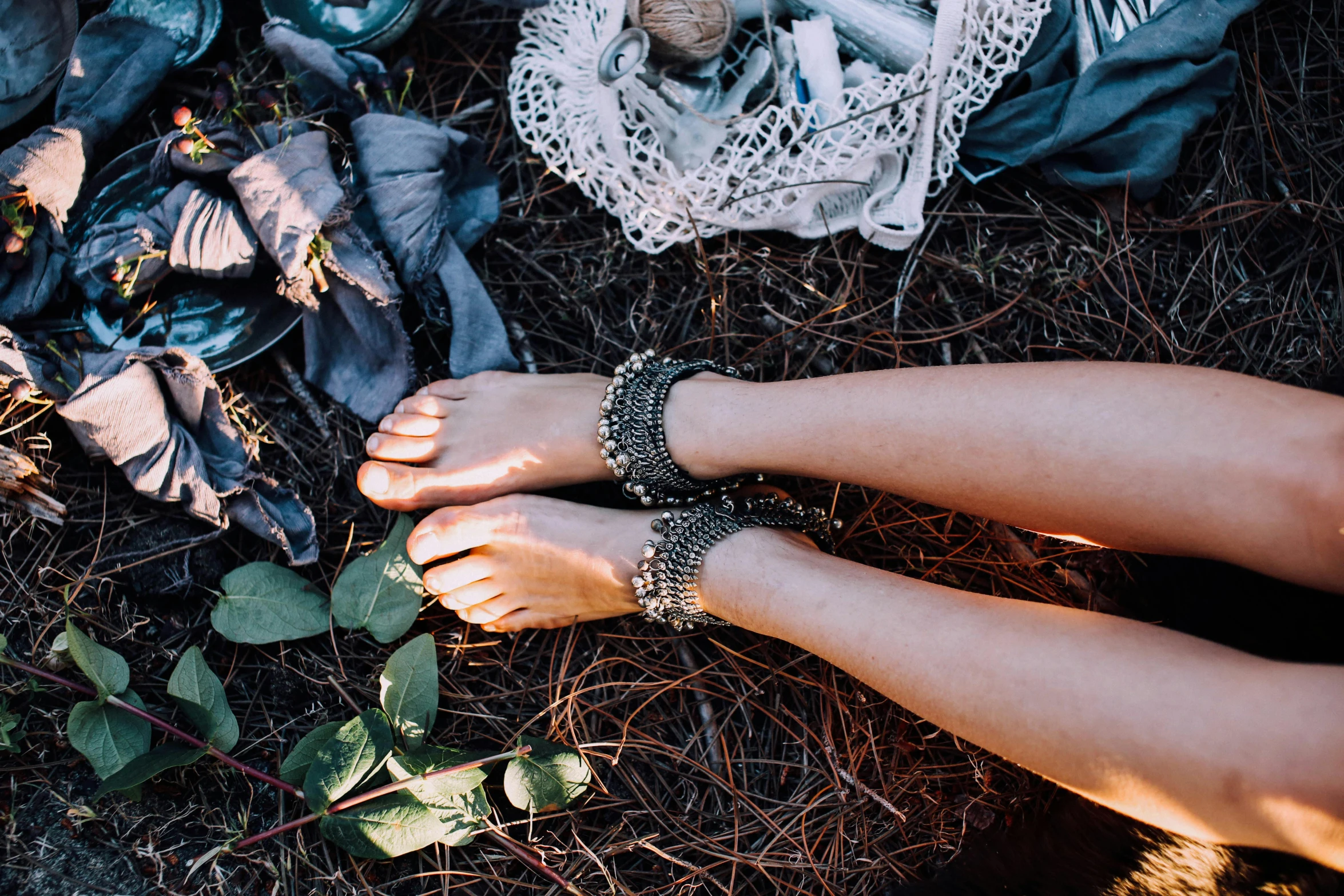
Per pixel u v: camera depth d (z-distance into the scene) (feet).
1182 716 2.52
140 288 4.06
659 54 4.08
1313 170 4.51
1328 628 3.22
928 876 4.08
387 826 3.66
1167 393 2.78
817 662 4.27
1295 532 2.61
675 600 3.77
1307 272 4.45
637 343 4.47
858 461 3.36
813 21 4.16
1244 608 3.43
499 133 4.54
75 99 4.03
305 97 4.30
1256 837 2.49
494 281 4.50
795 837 4.12
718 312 4.47
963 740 4.17
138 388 3.81
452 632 4.25
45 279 3.95
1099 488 2.85
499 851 3.98
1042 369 3.01
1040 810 3.94
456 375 4.29
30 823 3.67
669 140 4.24
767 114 4.04
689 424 3.76
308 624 4.03
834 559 3.54
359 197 4.12
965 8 3.99
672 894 4.02
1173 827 2.62
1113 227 4.50
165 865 3.73
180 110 3.88
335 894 3.82
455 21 4.56
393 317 4.07
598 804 4.10
